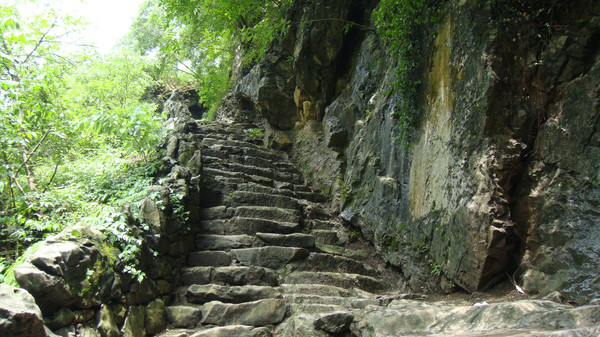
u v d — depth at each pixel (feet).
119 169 19.58
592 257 10.43
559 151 11.91
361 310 11.76
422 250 15.34
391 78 18.34
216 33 28.14
